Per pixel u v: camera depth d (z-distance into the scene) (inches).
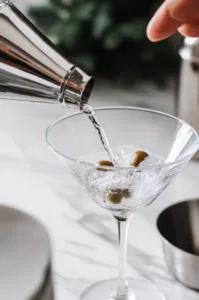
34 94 21.8
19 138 37.0
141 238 27.5
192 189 31.6
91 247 26.8
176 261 24.2
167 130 24.0
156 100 41.6
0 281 19.0
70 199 30.5
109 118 24.2
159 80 43.5
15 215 22.2
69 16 42.6
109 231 27.9
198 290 24.3
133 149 24.0
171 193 31.2
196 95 33.5
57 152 21.4
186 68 33.6
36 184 31.9
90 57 42.6
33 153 35.3
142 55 42.7
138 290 24.3
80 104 21.6
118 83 43.9
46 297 19.5
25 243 20.8
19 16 21.6
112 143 24.3
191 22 24.8
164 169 20.9
